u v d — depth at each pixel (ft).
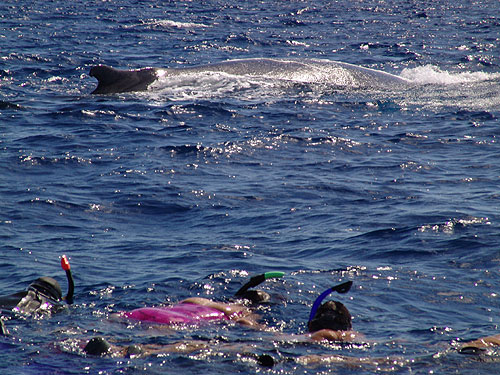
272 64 281.54
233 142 189.57
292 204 138.31
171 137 194.29
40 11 589.73
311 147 187.52
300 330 74.54
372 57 391.04
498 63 366.02
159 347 66.13
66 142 185.78
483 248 106.01
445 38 485.97
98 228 124.36
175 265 101.14
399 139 197.67
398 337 72.38
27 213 130.21
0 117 211.41
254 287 88.69
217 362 62.13
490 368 62.59
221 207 137.28
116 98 246.27
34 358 62.85
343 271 96.68
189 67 275.39
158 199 141.49
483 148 187.42
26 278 94.68
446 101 252.21
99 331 71.26
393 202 137.49
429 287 90.48
